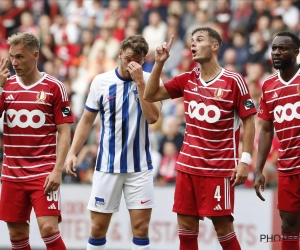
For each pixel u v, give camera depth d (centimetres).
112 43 5075
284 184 2377
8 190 2348
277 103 2362
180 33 4966
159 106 2450
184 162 2292
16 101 2314
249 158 2230
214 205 2253
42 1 5553
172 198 3406
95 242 2505
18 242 2397
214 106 2245
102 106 2477
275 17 4762
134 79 2373
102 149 2483
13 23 5412
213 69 2273
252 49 4619
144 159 2456
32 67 2305
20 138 2320
